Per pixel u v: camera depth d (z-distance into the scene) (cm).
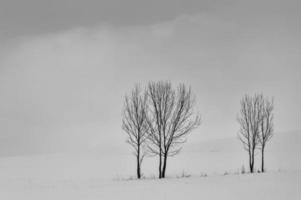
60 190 3303
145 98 4462
